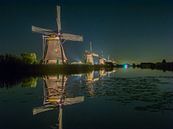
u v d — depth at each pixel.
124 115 15.77
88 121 14.25
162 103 20.16
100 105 19.33
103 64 141.00
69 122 14.02
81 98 22.94
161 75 56.31
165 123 13.77
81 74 60.41
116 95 24.88
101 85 34.69
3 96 23.83
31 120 14.46
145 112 16.67
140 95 24.75
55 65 65.56
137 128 12.77
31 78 44.06
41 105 19.31
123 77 51.22
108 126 13.16
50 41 71.38
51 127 12.97
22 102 20.62
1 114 16.09
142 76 53.56
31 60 66.75
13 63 56.81
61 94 25.55
